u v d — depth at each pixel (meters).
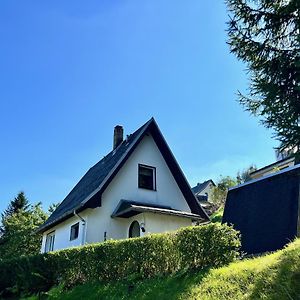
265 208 12.15
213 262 9.04
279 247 10.62
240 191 13.78
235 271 7.78
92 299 10.09
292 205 11.20
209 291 7.48
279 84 9.20
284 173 12.23
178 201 19.78
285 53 9.36
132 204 16.81
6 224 34.59
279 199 11.81
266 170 24.44
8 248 31.06
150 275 10.26
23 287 13.09
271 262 7.38
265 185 12.77
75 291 11.16
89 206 16.69
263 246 11.17
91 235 16.52
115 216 17.19
